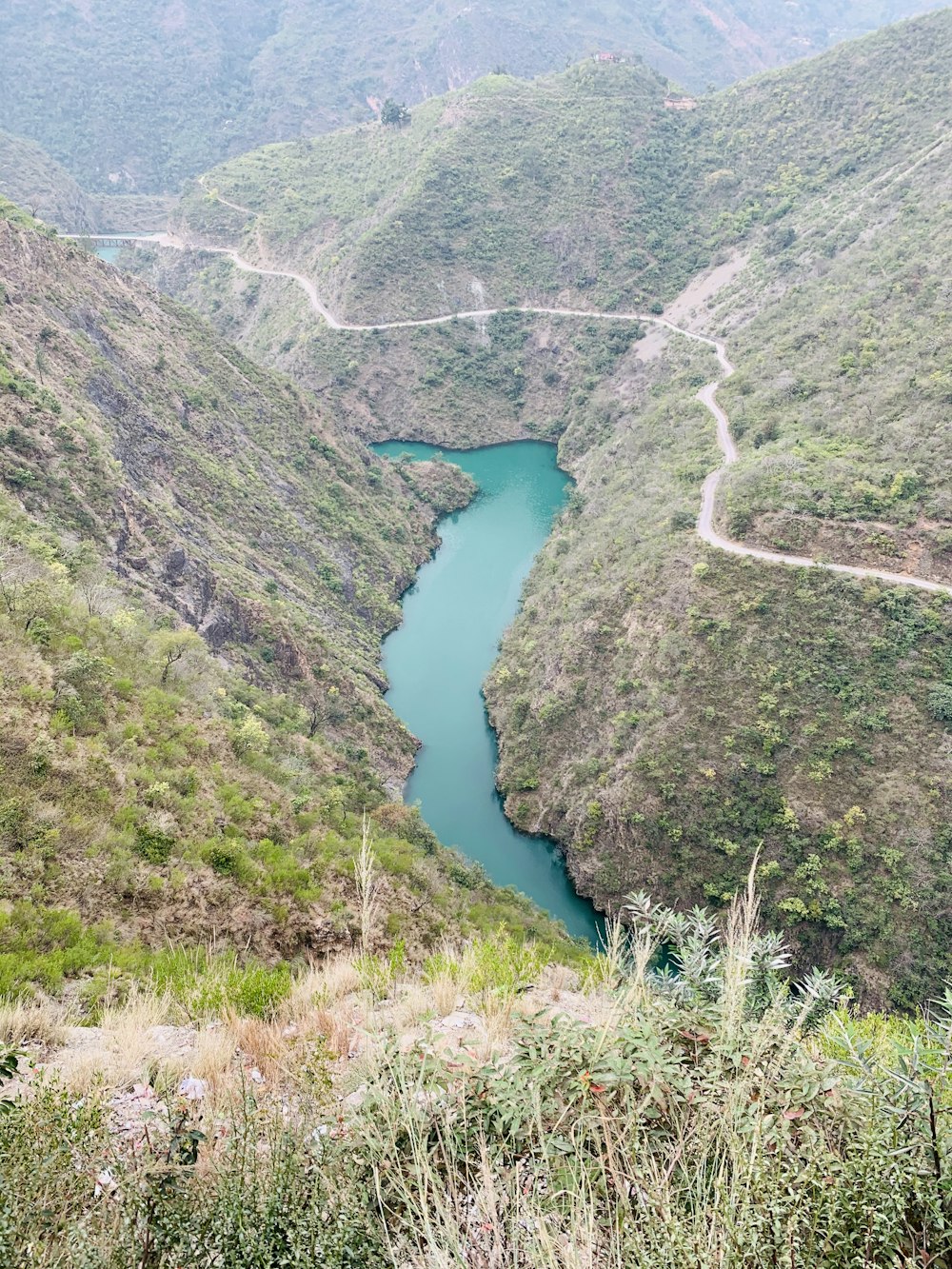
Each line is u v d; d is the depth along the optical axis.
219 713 36.69
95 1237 6.04
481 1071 7.81
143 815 25.02
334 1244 6.11
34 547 36.81
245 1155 6.84
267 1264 6.07
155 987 13.64
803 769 47.50
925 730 45.94
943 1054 7.05
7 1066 7.49
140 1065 9.70
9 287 56.97
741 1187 5.84
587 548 72.88
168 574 49.50
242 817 28.83
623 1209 6.12
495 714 67.06
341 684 59.97
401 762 61.19
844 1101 6.85
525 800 59.09
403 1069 7.71
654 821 50.12
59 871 21.11
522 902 43.12
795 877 45.09
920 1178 6.14
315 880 26.86
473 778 62.78
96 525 45.38
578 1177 6.57
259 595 58.06
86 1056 9.93
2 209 67.00
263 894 24.67
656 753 51.44
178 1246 6.07
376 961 13.95
